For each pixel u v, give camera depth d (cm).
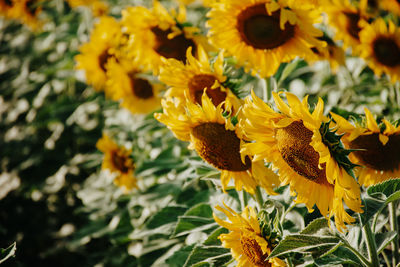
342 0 161
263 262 117
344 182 108
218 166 125
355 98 177
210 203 151
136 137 221
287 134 113
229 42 141
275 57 141
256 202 132
